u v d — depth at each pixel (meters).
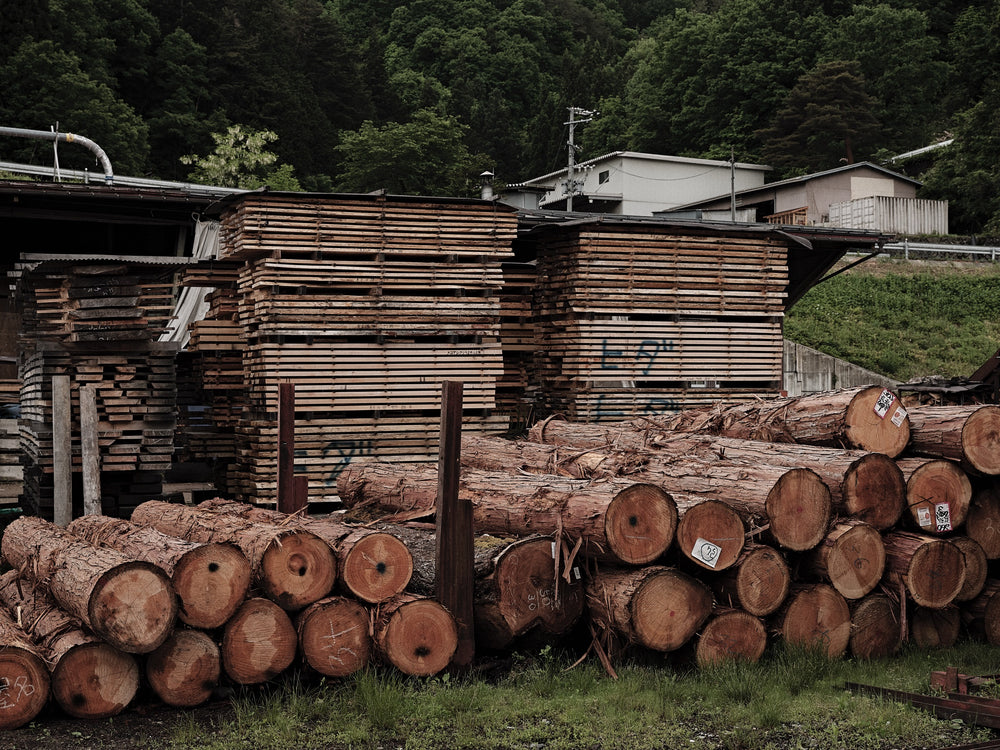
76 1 68.69
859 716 6.71
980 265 42.00
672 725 6.58
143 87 71.50
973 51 72.94
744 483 8.16
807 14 78.31
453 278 14.61
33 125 56.94
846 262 41.12
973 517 8.89
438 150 66.56
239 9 83.94
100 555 7.11
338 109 84.19
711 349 16.59
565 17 121.62
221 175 57.09
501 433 15.98
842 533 8.09
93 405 12.05
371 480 11.11
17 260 16.16
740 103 74.62
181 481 14.73
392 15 117.94
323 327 13.92
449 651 7.51
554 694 7.21
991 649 8.50
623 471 9.34
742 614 7.73
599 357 15.93
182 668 6.89
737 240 16.84
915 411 9.34
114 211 16.22
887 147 66.50
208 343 15.50
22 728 6.46
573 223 15.95
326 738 6.33
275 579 7.23
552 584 7.91
